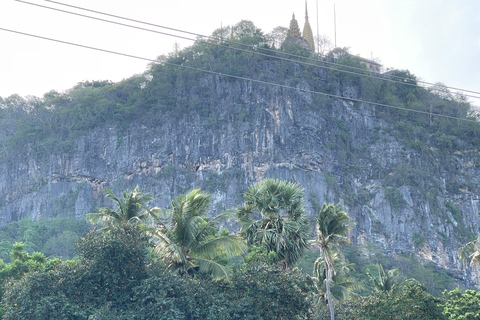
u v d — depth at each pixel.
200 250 49.00
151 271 46.62
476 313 56.25
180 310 44.00
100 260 45.84
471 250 59.41
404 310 49.78
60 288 45.41
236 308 45.22
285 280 47.72
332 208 49.75
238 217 53.12
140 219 50.69
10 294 46.06
